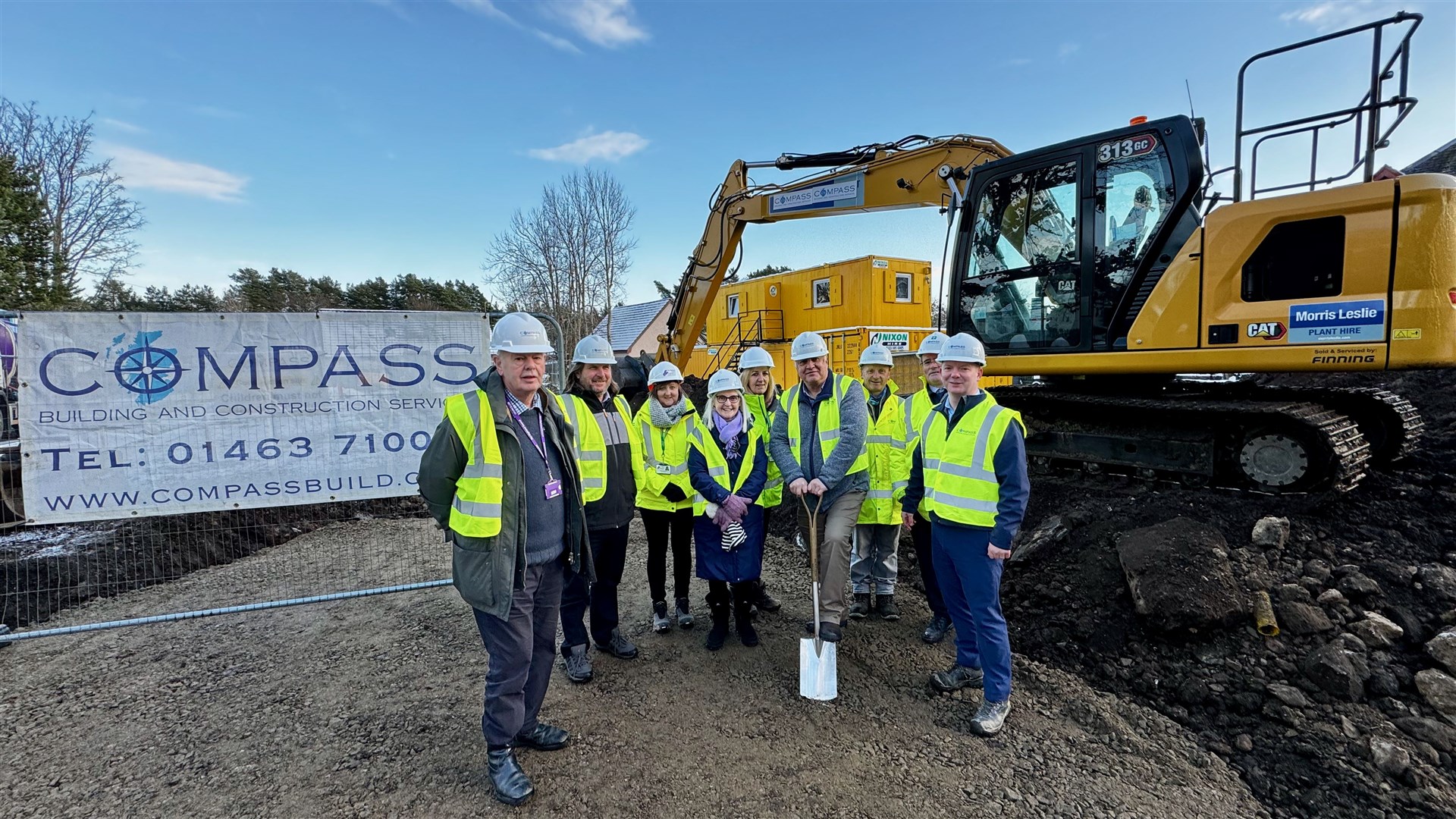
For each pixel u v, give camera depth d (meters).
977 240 6.06
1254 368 4.51
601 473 3.33
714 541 3.86
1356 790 2.70
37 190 20.17
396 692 3.53
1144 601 3.73
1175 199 4.88
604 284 26.83
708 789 2.76
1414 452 5.32
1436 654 3.14
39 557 5.27
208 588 5.17
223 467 4.42
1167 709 3.31
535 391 2.72
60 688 3.61
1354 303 4.11
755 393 4.60
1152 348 4.94
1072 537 4.77
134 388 4.22
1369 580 3.65
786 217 8.36
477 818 2.58
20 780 2.82
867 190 7.57
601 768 2.89
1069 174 5.44
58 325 4.06
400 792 2.73
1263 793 2.77
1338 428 4.59
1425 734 2.86
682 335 10.05
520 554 2.62
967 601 3.28
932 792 2.74
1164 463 5.29
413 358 4.78
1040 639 3.99
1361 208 4.07
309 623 4.43
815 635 3.62
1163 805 2.68
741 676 3.73
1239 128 4.73
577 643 3.65
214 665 3.85
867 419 3.84
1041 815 2.61
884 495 4.33
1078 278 5.41
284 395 4.51
